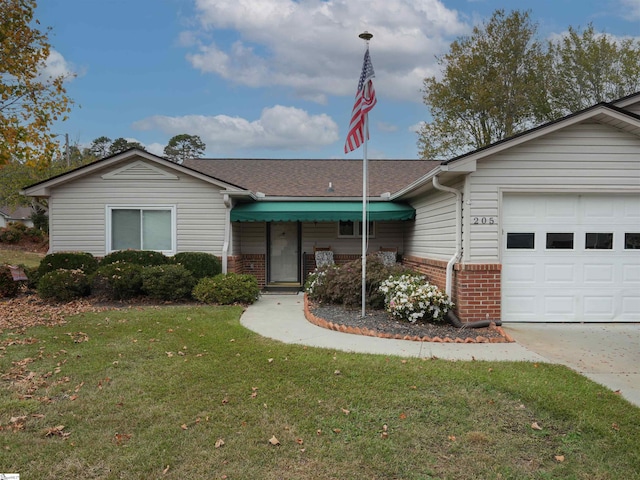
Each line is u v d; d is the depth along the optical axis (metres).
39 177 41.00
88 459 4.86
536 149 11.76
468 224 11.72
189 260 16.41
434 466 4.83
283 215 17.72
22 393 6.61
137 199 17.39
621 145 11.75
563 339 10.30
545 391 6.77
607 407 6.26
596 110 11.21
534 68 40.97
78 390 6.77
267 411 6.09
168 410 6.09
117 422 5.73
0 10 14.49
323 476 4.61
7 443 5.16
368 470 4.73
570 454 5.11
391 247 20.36
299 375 7.47
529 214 11.95
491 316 11.68
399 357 8.62
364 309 12.23
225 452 5.03
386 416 5.98
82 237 17.42
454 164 11.42
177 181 17.45
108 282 14.84
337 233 20.56
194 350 8.97
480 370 7.80
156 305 14.49
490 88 40.06
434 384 7.07
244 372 7.61
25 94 15.41
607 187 11.77
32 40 15.62
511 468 4.81
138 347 9.09
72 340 9.60
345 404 6.34
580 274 12.01
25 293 16.56
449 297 11.95
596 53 39.75
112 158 17.00
